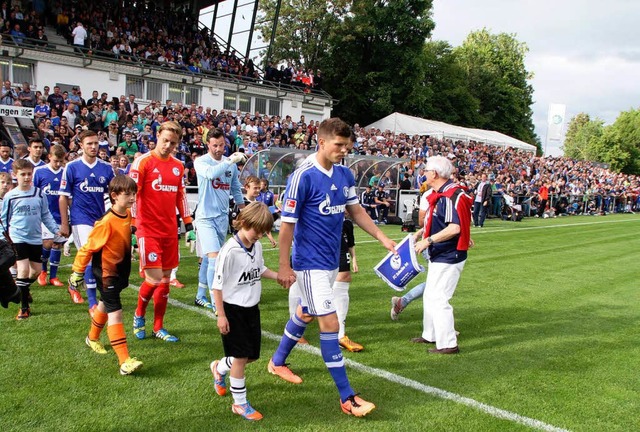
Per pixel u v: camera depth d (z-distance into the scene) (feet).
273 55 116.98
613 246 42.80
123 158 31.09
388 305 20.86
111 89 64.69
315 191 11.46
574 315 20.42
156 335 15.62
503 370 14.17
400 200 55.83
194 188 38.96
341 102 126.11
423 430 10.60
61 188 17.85
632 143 192.34
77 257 12.83
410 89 126.62
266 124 68.08
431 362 14.61
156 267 15.05
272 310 19.22
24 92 48.11
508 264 31.94
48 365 13.08
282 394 12.10
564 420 11.30
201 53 78.18
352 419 10.96
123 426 10.28
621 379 13.80
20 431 9.90
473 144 104.06
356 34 120.06
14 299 13.25
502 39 200.44
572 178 93.45
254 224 10.64
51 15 66.44
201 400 11.56
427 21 121.70
